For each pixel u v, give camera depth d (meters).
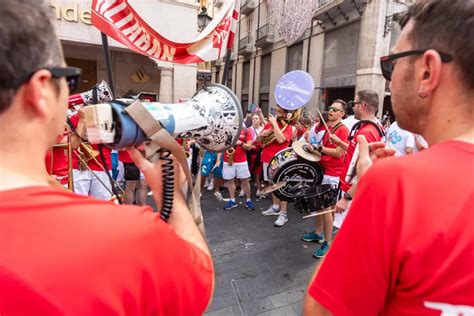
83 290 0.42
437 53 0.59
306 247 3.30
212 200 5.07
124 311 0.45
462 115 0.60
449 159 0.57
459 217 0.53
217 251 3.19
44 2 0.48
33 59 0.44
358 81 10.79
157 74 8.16
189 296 0.56
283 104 3.66
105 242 0.45
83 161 2.72
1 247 0.41
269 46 17.03
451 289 0.52
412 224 0.54
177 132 0.81
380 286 0.58
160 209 0.73
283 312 2.27
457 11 0.57
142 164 0.73
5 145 0.46
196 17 6.80
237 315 2.22
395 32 10.45
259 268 2.85
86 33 6.05
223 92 0.96
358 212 0.60
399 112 0.68
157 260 0.50
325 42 13.06
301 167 3.00
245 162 4.60
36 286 0.41
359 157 0.98
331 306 0.62
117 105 0.68
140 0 6.17
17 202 0.43
